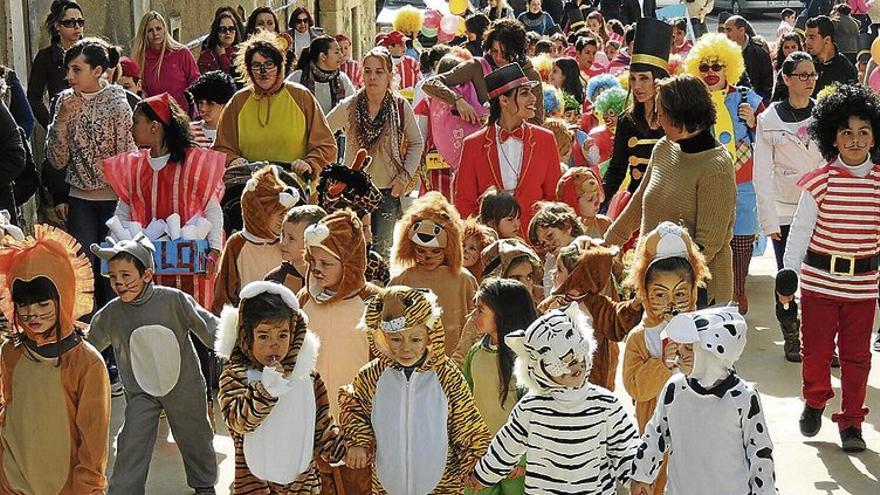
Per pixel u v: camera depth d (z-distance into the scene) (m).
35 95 17.38
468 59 18.39
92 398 9.74
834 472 11.84
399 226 10.82
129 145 14.73
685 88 11.12
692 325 8.38
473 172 13.91
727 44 15.98
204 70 21.22
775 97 18.06
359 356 10.23
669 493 8.67
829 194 11.94
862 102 11.73
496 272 11.28
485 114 16.67
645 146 14.50
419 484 9.13
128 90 16.80
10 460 9.79
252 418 8.92
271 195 12.17
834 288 12.02
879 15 34.34
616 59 25.19
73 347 9.76
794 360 15.09
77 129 14.67
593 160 16.98
